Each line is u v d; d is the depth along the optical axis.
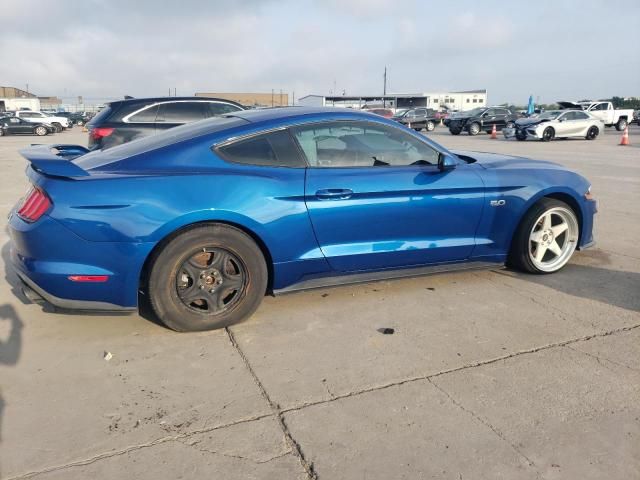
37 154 3.16
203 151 3.25
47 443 2.23
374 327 3.38
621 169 11.78
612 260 4.84
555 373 2.82
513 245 4.25
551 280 4.27
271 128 3.41
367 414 2.45
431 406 2.52
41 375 2.77
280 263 3.36
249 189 3.18
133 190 2.96
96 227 2.89
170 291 3.11
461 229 3.90
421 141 3.82
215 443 2.25
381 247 3.63
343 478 2.05
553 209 4.20
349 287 4.09
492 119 29.61
